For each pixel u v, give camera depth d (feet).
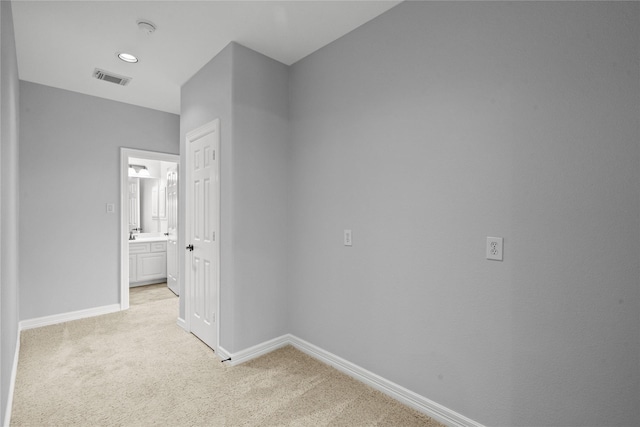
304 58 8.89
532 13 4.84
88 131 11.84
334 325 8.05
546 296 4.75
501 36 5.16
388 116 6.81
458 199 5.71
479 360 5.46
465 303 5.63
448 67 5.82
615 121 4.18
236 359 8.13
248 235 8.42
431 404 6.10
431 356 6.12
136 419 6.00
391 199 6.77
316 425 5.88
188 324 10.32
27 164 10.62
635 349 4.07
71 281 11.47
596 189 4.33
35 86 10.76
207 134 9.20
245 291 8.37
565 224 4.58
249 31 7.66
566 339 4.58
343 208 7.80
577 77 4.46
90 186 11.89
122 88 11.20
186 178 10.39
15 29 7.59
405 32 6.49
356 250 7.50
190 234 10.19
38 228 10.82
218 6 6.73
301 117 9.00
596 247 4.33
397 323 6.68
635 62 4.04
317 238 8.50
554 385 4.69
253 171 8.53
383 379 6.95
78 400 6.57
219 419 6.02
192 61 9.14
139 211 18.95
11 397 6.37
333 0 6.50
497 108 5.22
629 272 4.10
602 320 4.30
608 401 4.27
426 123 6.15
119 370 7.80
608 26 4.22
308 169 8.77
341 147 7.84
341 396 6.79
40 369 7.84
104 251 12.19
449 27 5.80
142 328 10.64
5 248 5.93
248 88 8.41
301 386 7.16
